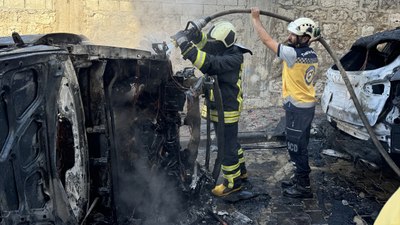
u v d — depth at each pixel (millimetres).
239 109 3922
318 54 7926
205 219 3629
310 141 5785
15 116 1967
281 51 3787
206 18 3646
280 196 4176
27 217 2066
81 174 2361
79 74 2475
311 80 3898
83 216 2418
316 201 4047
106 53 2535
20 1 7062
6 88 1903
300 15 7648
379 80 4125
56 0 7145
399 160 3936
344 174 4684
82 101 2506
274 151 5480
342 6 7695
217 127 3896
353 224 3578
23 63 1949
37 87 2057
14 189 2006
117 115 2936
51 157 2156
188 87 3441
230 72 3760
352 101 4375
